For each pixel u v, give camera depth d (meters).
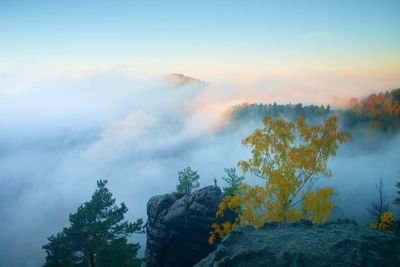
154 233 36.62
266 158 17.30
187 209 35.09
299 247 11.02
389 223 25.00
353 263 9.73
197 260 33.91
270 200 17.09
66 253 18.28
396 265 9.70
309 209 16.53
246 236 12.93
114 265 18.34
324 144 16.55
